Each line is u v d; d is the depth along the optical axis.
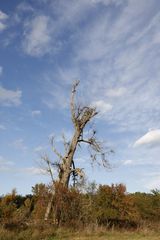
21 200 40.06
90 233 28.67
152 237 27.92
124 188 35.00
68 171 37.19
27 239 25.02
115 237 27.64
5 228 26.88
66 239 25.97
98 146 39.09
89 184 36.25
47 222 31.00
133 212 34.41
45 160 36.78
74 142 38.34
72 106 39.22
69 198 33.47
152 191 39.56
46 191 33.97
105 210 33.78
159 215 37.59
